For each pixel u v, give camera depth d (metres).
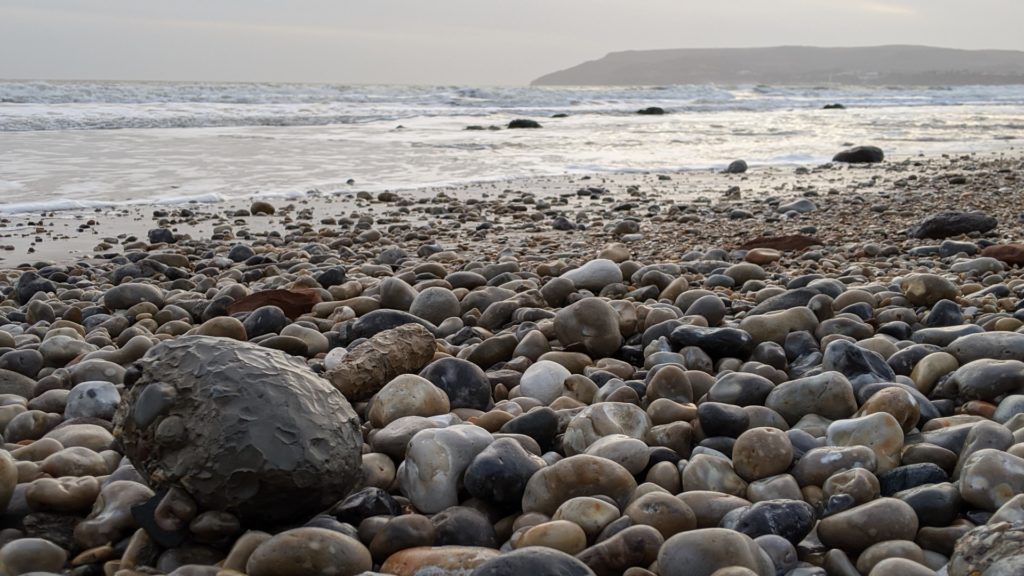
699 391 3.14
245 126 19.88
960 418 2.71
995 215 8.19
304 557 1.91
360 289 4.98
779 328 3.64
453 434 2.41
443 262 6.35
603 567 1.95
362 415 3.14
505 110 29.05
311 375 2.36
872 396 2.74
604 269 4.88
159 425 2.12
